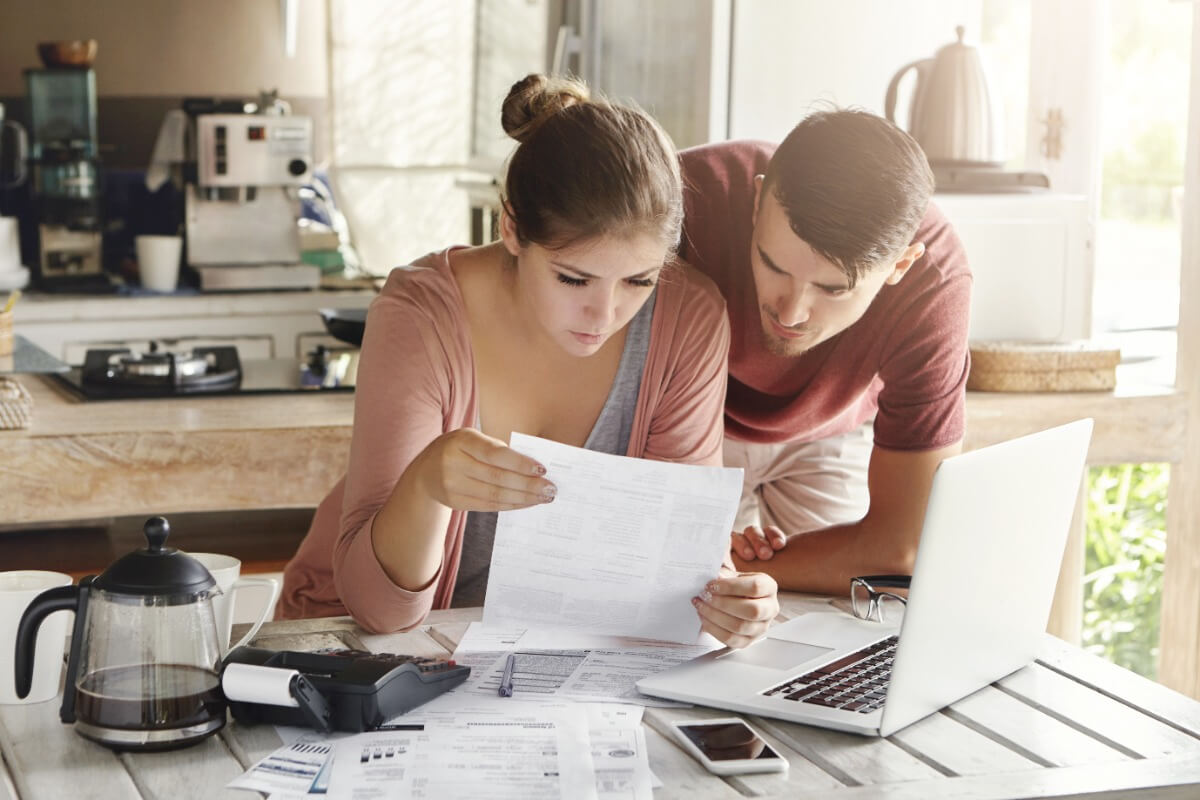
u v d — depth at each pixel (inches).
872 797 41.5
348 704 45.2
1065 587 110.8
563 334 54.0
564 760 43.2
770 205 56.7
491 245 61.7
